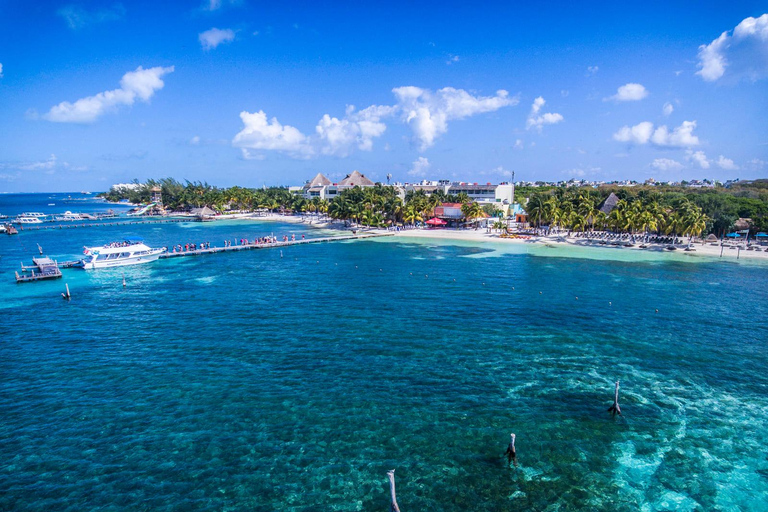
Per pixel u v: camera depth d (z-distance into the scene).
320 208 185.12
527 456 25.64
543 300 58.12
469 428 28.28
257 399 31.73
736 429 28.42
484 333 45.34
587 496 22.69
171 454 25.64
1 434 27.56
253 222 188.12
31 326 48.34
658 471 24.55
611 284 67.38
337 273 76.88
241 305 56.16
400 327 47.16
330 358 38.91
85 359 39.00
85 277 74.75
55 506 21.67
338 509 21.69
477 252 100.31
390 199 150.00
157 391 32.97
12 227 144.38
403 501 22.19
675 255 94.06
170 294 62.25
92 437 27.22
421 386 33.72
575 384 34.12
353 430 28.03
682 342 43.03
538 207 121.56
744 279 70.94
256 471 24.28
